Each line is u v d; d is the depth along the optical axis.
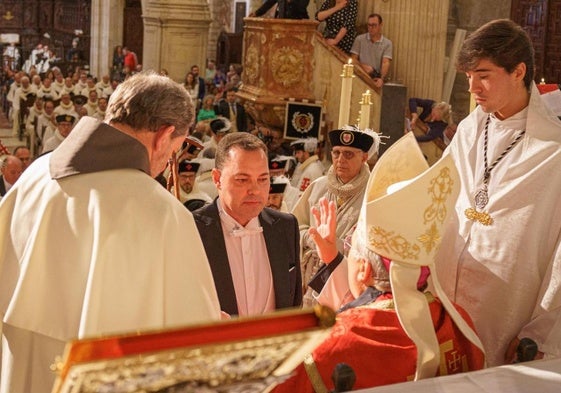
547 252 2.73
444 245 2.86
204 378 1.44
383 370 2.28
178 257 2.21
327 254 2.86
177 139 2.36
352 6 11.49
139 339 1.36
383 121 8.70
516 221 2.72
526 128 2.78
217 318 2.27
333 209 2.86
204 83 19.48
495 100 2.78
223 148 3.09
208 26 20.89
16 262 2.27
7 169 8.34
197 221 3.08
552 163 2.72
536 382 2.03
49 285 2.20
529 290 2.72
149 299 2.16
